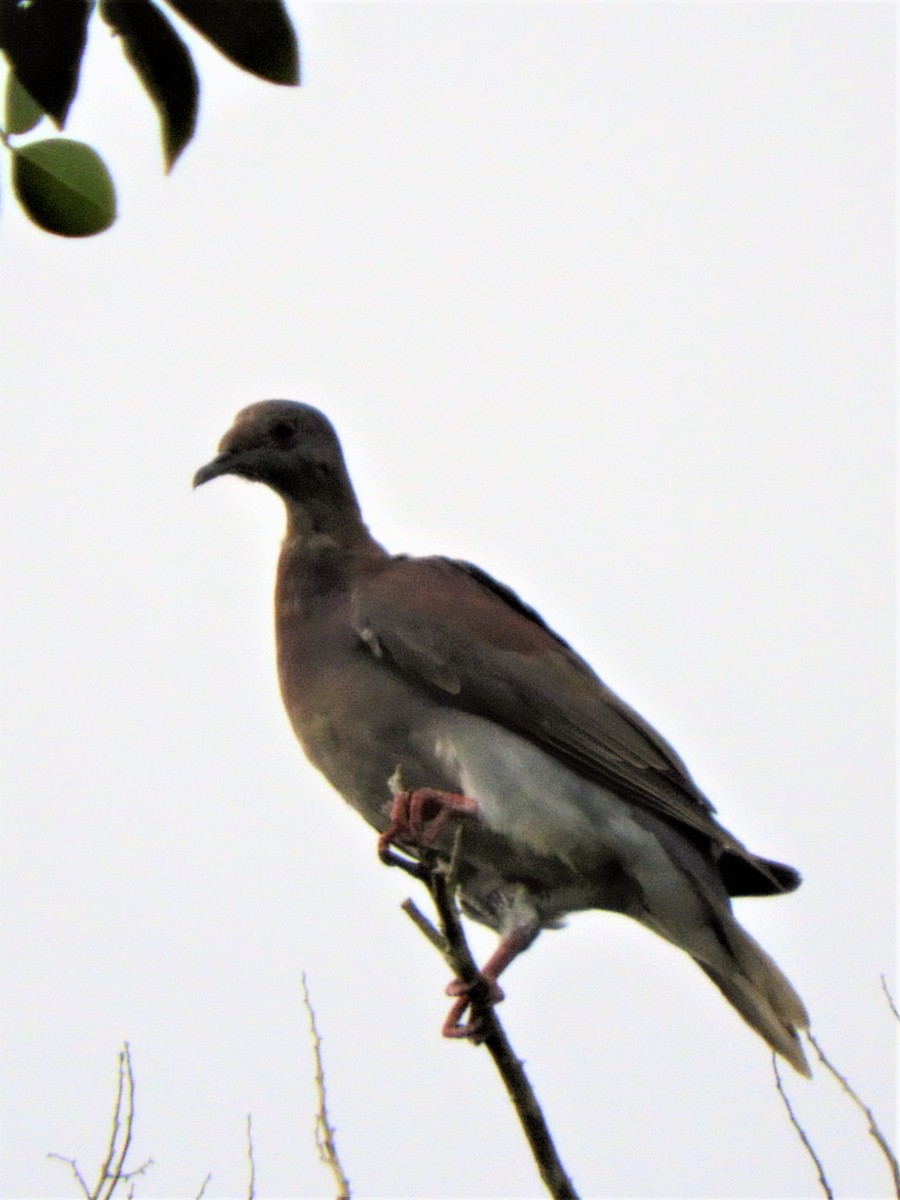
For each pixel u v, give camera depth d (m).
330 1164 7.27
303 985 7.96
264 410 11.89
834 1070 7.60
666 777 11.09
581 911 11.52
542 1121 8.94
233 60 5.12
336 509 11.88
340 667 11.29
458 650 11.02
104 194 5.51
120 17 5.11
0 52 5.05
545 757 11.00
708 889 10.95
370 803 11.49
